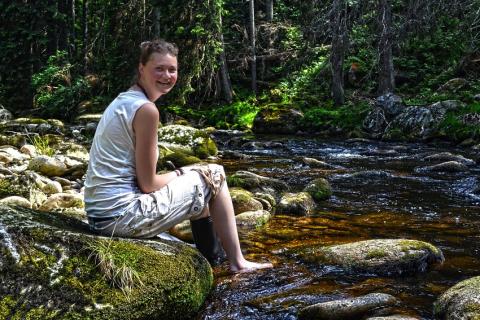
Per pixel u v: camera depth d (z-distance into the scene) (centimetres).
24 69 2114
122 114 283
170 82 292
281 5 2388
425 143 1182
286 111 1535
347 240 394
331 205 522
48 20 2202
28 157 739
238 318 263
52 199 451
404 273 318
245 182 578
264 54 2270
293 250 367
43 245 257
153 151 286
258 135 1450
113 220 285
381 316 252
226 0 2197
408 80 1834
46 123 1334
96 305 235
